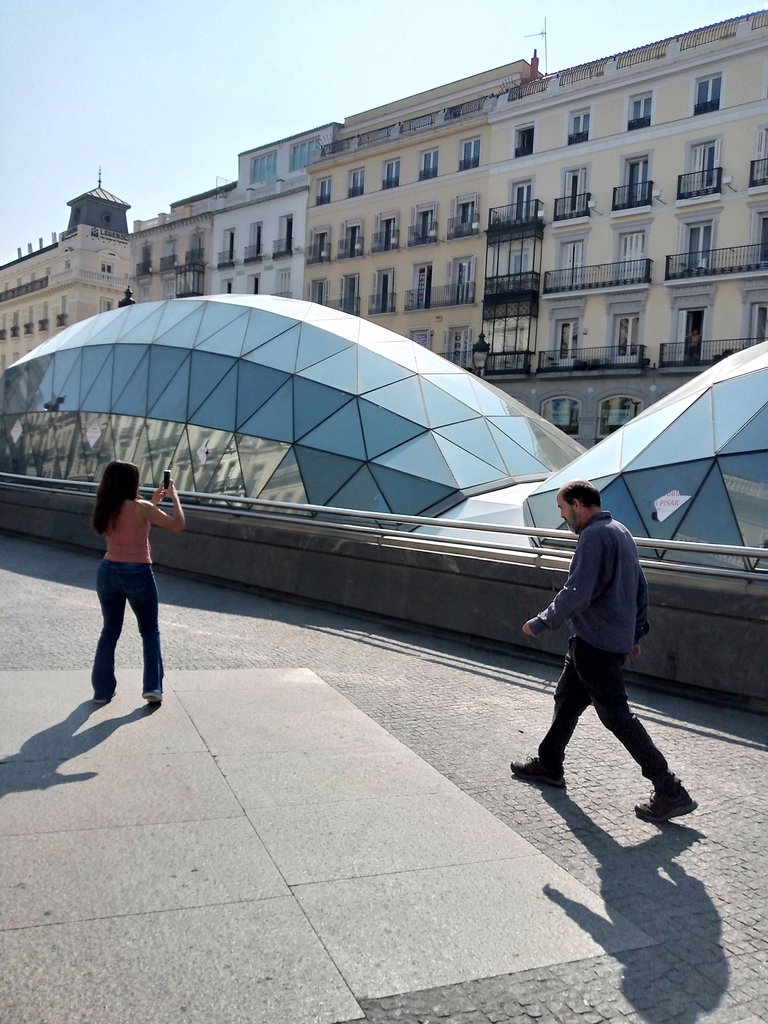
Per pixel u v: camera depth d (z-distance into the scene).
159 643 5.23
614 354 37.66
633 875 3.39
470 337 43.22
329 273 50.00
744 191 33.81
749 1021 2.51
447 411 14.87
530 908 3.06
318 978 2.53
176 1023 2.28
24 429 18.56
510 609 7.36
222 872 3.13
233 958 2.60
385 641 7.65
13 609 7.93
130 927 2.72
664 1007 2.54
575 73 39.25
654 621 6.51
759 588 6.20
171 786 3.90
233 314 16.77
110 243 70.38
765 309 33.84
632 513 9.37
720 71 34.41
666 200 36.03
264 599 9.59
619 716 4.00
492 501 12.91
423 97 47.22
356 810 3.79
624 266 37.25
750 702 5.98
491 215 41.88
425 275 45.34
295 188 51.66
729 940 2.95
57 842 3.26
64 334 20.67
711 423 9.38
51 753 4.21
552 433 17.89
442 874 3.26
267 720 5.02
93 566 11.38
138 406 15.93
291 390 14.41
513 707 5.74
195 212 60.12
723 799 4.29
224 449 14.20
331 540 9.09
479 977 2.62
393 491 13.02
